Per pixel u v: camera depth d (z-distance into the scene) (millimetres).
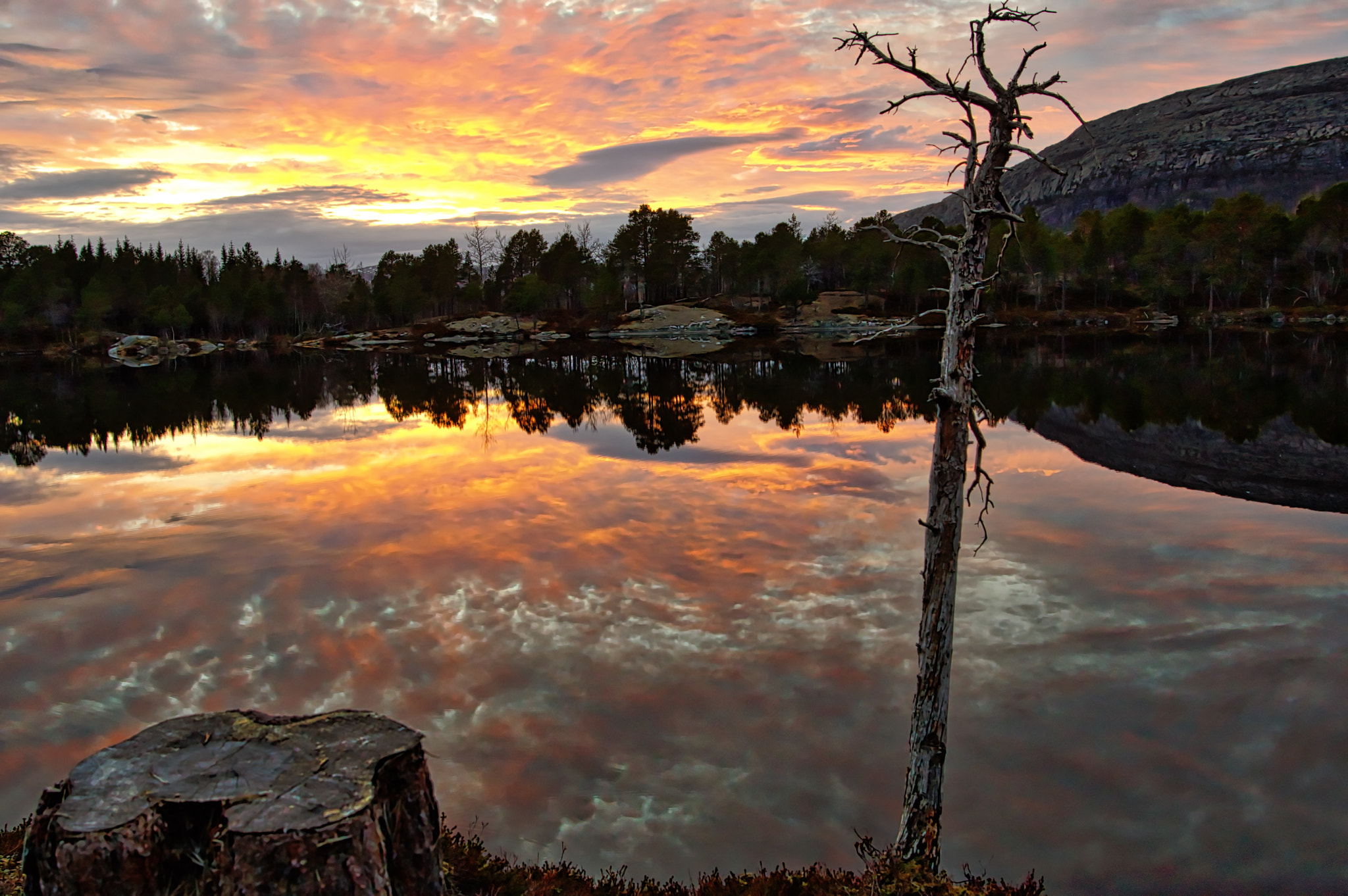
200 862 3299
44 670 9234
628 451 22547
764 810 6422
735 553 12875
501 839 6098
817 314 109375
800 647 9352
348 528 14945
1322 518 14773
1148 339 71125
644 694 8289
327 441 26156
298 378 54688
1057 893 5492
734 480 18469
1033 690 8289
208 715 4121
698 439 24484
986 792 6613
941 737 5430
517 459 21984
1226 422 26281
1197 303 102750
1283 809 6332
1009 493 17078
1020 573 11898
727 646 9398
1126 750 7180
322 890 3217
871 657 9055
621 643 9547
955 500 5285
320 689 8562
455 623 10258
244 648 9680
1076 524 14547
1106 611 10367
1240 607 10477
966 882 5371
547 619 10312
